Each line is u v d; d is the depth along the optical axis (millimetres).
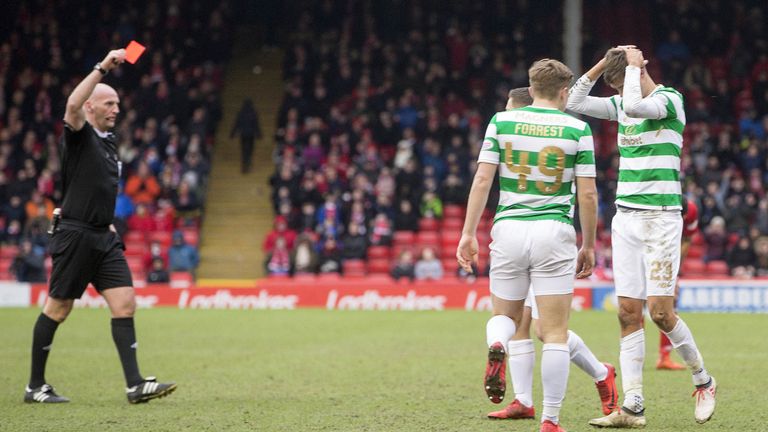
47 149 53656
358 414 15586
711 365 22000
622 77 15281
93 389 18641
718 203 48875
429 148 52938
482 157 13125
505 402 16812
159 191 51469
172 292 42781
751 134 53500
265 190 55906
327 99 56719
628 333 14922
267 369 21641
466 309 41312
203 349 25984
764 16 63281
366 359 23500
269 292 42438
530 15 61469
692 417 15328
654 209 15000
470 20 61750
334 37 63812
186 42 60219
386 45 60688
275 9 66812
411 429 14219
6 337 28922
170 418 15266
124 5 63562
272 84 63125
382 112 54344
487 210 51719
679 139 15156
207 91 56719
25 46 61000
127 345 16969
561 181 13062
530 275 13133
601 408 16172
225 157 57750
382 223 48062
